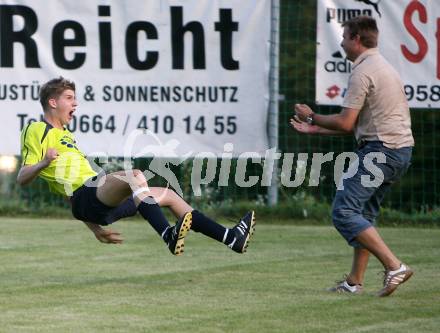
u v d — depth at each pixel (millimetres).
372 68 23797
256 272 27609
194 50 40656
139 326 19859
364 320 20625
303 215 40844
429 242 34562
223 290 24453
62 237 35438
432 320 20641
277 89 40469
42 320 20438
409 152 24172
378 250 23500
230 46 40500
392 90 23844
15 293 23859
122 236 35875
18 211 42875
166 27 40750
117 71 40938
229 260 30062
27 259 30094
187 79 40719
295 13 54281
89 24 40969
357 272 24234
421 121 46938
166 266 28734
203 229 23406
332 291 24328
